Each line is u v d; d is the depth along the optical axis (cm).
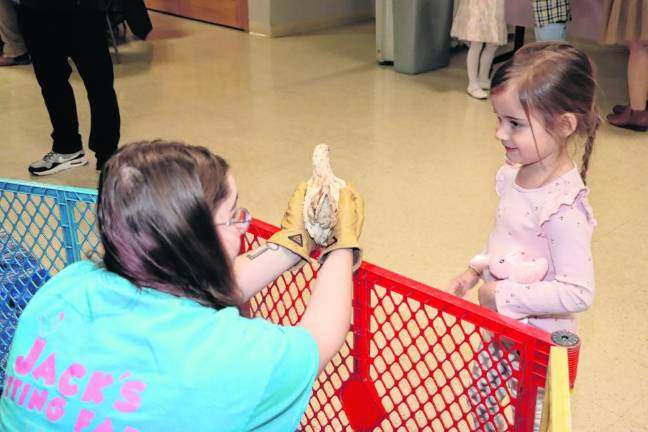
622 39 400
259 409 94
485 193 346
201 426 91
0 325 174
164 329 93
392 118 449
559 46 135
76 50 339
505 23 469
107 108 352
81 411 92
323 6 682
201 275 95
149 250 92
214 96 495
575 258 134
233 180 102
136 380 92
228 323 95
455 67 557
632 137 409
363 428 145
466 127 433
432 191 349
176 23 711
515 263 142
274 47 623
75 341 96
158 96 495
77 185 355
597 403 212
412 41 528
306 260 122
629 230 310
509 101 132
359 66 564
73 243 162
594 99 135
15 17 560
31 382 97
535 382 113
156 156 96
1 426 100
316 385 156
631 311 255
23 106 477
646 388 219
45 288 104
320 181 120
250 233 143
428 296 120
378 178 364
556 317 148
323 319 107
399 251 295
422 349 225
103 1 333
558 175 138
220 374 92
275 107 472
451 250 296
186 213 92
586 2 440
